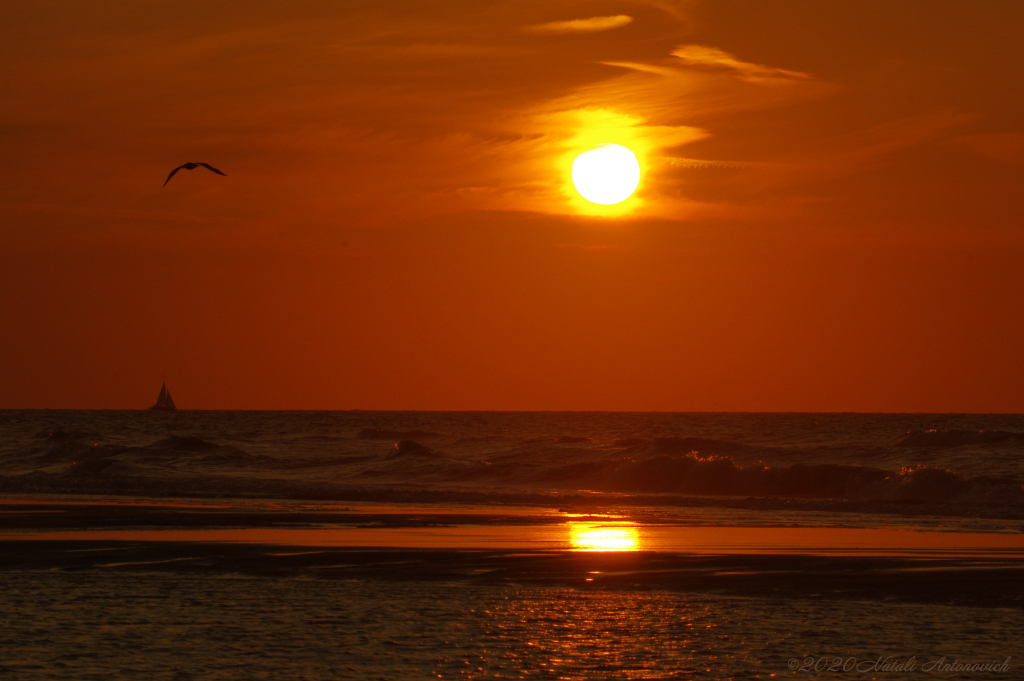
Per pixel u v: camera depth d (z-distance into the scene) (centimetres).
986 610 5394
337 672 4147
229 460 19950
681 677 4084
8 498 13425
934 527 9856
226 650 4509
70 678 4059
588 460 19538
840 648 4550
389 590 6031
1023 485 12675
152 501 12850
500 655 4428
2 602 5644
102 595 5859
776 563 7081
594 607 5491
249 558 7362
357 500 13438
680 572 6681
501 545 8169
